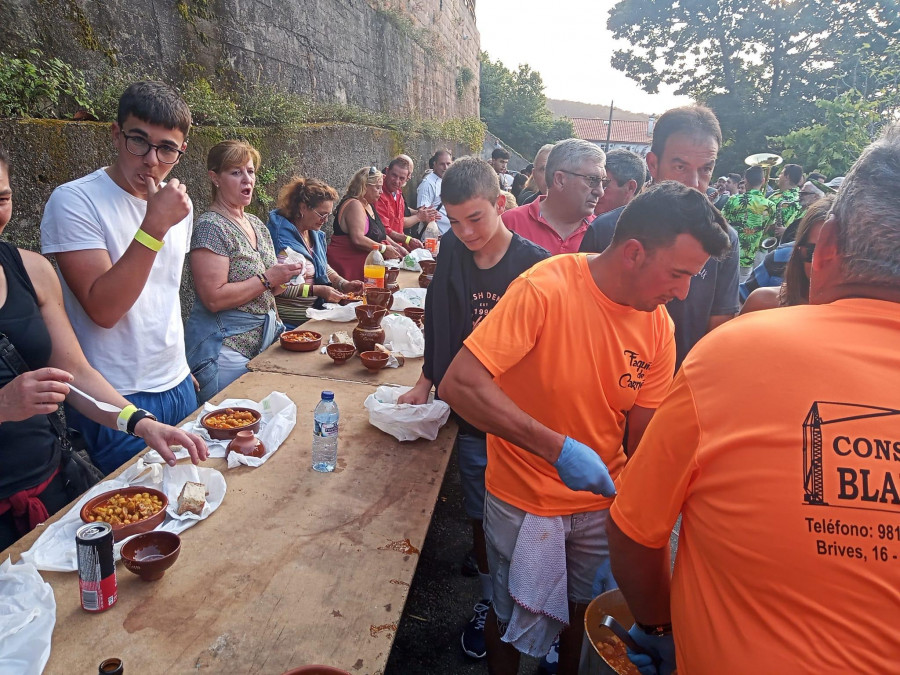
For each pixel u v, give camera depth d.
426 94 12.72
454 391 1.49
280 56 6.27
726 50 22.30
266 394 2.40
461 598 2.66
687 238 1.32
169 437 1.69
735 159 21.72
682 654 0.90
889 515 0.71
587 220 2.97
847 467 0.73
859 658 0.70
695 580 0.86
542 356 1.53
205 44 4.89
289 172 5.77
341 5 7.90
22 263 1.65
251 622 1.24
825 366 0.77
